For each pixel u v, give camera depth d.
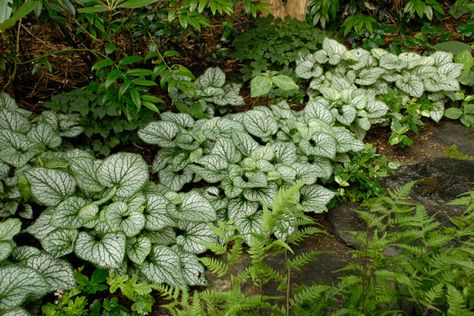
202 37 4.83
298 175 3.32
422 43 5.00
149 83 3.32
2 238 2.65
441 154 3.97
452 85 4.21
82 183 3.01
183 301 2.15
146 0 2.80
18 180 3.10
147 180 3.02
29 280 2.43
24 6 2.68
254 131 3.62
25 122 3.53
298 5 5.10
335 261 2.99
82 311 2.64
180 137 3.49
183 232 3.15
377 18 5.37
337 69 4.41
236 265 3.00
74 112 3.72
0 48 4.06
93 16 3.35
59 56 4.52
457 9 5.56
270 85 3.67
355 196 3.53
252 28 4.79
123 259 2.85
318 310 2.04
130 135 3.81
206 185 3.58
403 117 4.11
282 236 2.97
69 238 2.80
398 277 1.85
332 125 3.80
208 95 4.08
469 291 1.87
